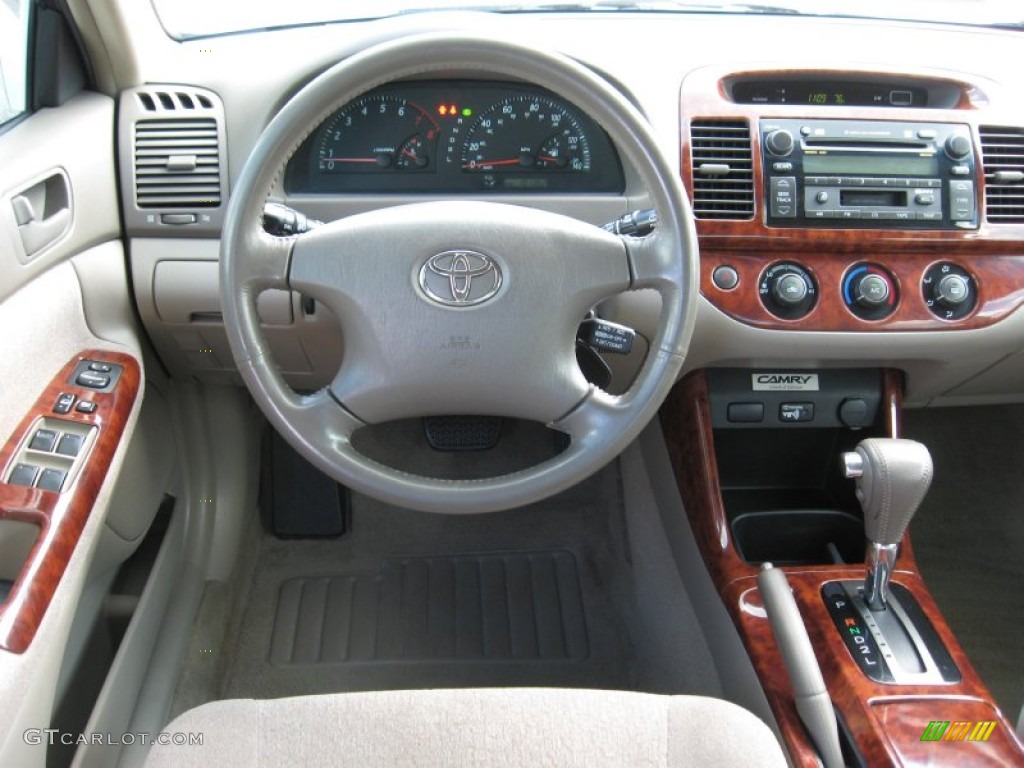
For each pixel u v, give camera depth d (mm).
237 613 1880
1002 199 1518
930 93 1565
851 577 1450
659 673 1737
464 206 1139
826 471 1846
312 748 1022
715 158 1478
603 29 1577
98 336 1404
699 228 1479
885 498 1241
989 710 1239
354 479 1180
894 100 1568
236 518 1892
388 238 1124
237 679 1771
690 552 1667
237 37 1545
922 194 1486
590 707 1067
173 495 1763
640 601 1892
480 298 1137
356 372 1183
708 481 1619
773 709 1298
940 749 1183
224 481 1885
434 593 1949
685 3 1649
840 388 1670
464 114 1460
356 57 1059
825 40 1588
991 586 1930
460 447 1862
